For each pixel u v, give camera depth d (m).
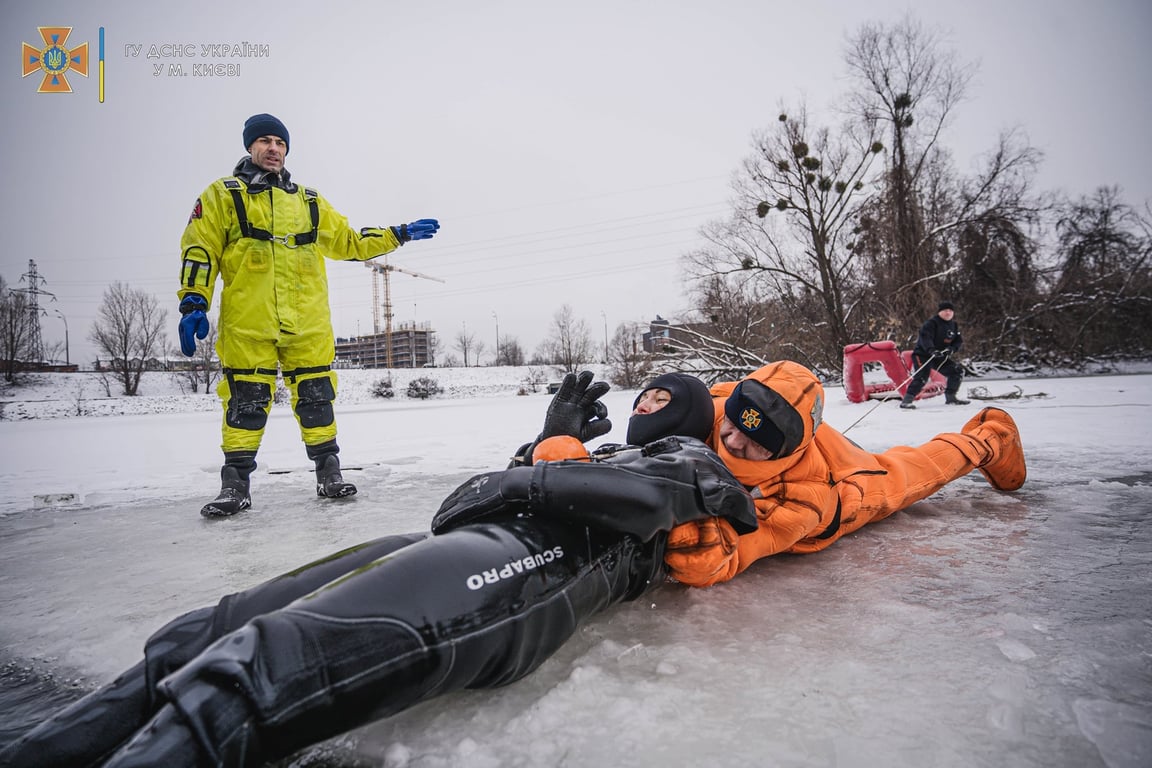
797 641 1.49
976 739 1.08
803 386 1.93
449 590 1.14
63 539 2.78
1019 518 2.64
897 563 2.08
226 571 2.20
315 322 3.56
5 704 1.34
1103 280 20.48
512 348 70.50
